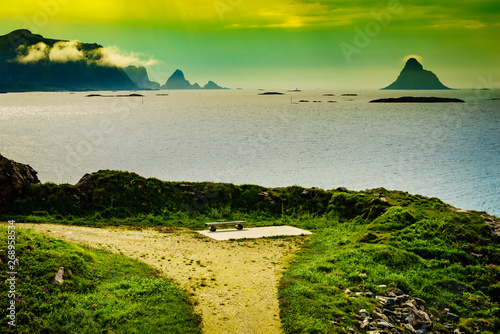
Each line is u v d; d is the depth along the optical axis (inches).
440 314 577.0
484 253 770.8
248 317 515.5
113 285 558.3
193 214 1103.0
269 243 878.4
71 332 450.0
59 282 522.3
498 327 567.2
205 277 648.4
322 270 682.2
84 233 840.9
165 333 455.8
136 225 979.3
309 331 473.4
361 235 877.8
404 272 684.1
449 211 1021.2
